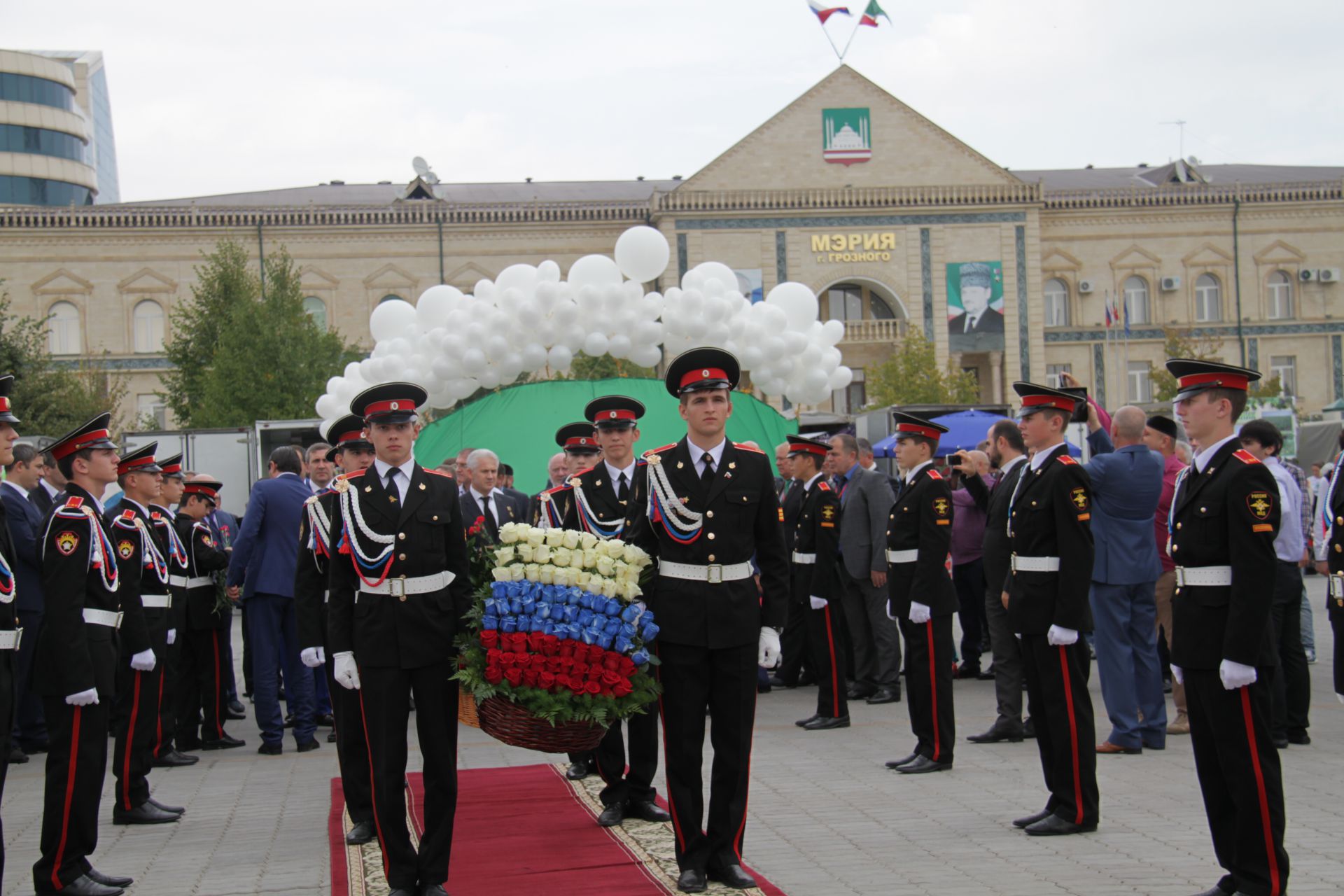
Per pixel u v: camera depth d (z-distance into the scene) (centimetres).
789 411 3222
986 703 1245
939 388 4241
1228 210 5156
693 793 654
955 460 1334
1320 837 709
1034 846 708
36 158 7519
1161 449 1123
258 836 795
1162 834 728
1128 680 959
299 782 970
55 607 672
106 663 696
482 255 4809
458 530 668
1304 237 5172
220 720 1138
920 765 916
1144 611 973
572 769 934
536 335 1459
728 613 655
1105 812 782
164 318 4688
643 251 1493
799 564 1234
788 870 671
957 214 4769
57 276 4628
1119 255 5134
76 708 679
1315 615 1977
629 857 700
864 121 4803
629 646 659
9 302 3406
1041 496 759
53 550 676
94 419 721
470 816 812
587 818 802
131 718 834
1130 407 968
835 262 4728
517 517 1316
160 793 941
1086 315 5122
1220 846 623
